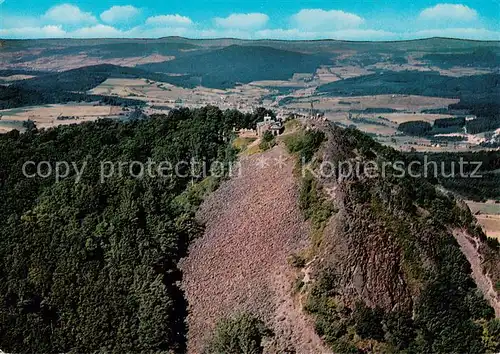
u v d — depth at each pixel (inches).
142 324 4522.6
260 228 5147.6
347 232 4645.7
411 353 4192.9
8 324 4697.3
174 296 4916.3
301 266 4660.4
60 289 4781.0
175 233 5255.9
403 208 5172.2
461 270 4872.0
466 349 4301.2
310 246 4763.8
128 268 4884.4
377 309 4313.5
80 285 4820.4
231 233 5270.7
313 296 4379.9
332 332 4210.1
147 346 4468.5
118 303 4626.0
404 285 4552.2
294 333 4318.4
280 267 4758.9
